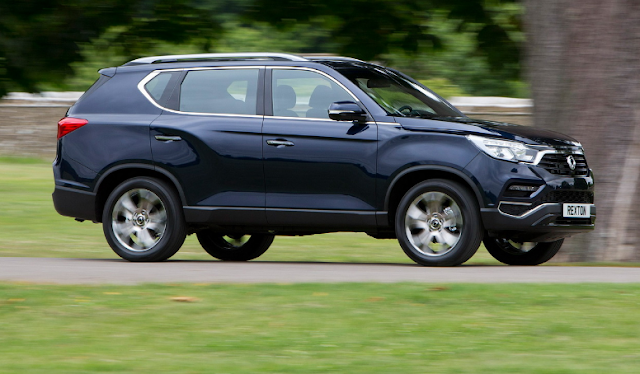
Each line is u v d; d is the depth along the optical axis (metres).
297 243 29.14
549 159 17.81
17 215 34.66
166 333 11.44
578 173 18.42
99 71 20.58
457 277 15.60
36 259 20.69
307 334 11.34
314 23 32.56
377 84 19.11
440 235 17.89
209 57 19.88
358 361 10.08
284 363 10.01
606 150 21.48
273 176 18.70
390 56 33.09
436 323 11.83
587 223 18.31
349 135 18.31
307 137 18.53
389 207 18.19
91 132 19.91
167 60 20.09
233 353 10.48
